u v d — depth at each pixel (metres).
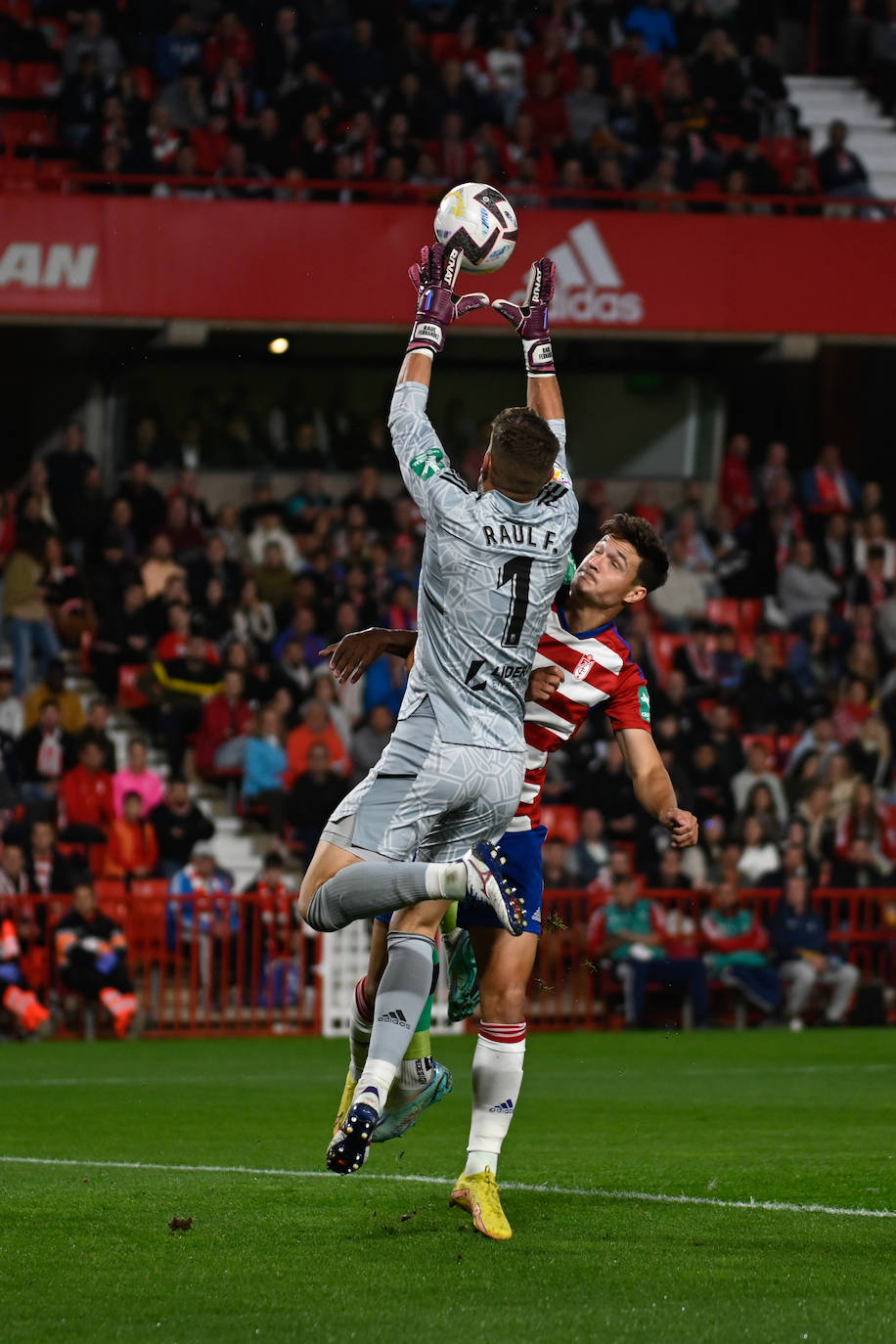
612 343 52.97
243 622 43.69
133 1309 10.39
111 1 50.09
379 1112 11.77
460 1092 24.66
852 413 54.75
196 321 45.00
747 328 47.56
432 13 53.00
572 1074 27.80
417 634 13.62
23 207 43.94
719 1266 11.73
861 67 58.41
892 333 48.06
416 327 13.41
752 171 50.44
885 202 48.47
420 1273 11.44
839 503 50.47
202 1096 24.27
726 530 50.31
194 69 49.34
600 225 47.09
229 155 47.09
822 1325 10.04
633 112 52.09
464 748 12.61
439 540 12.52
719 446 53.78
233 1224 13.22
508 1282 11.16
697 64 53.09
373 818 12.73
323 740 41.25
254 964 36.00
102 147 46.38
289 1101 23.52
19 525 43.84
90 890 34.62
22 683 42.44
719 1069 28.50
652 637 46.25
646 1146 18.72
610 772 40.22
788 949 38.03
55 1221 13.34
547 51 52.53
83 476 45.22
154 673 42.16
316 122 47.81
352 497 48.16
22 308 43.91
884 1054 31.17
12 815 36.97
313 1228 13.06
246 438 50.78
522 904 12.06
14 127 49.34
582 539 48.59
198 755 41.59
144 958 35.94
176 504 45.25
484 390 52.12
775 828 40.75
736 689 45.09
